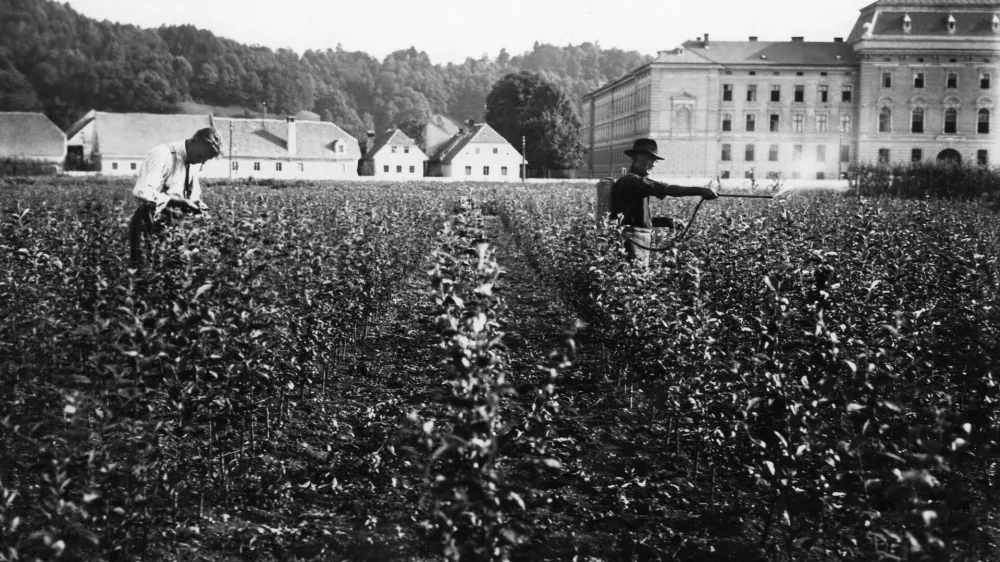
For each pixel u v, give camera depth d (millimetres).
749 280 11250
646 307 9391
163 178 10375
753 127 111688
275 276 10328
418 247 22578
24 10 184625
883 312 8836
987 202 45156
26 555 5766
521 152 122938
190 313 6645
